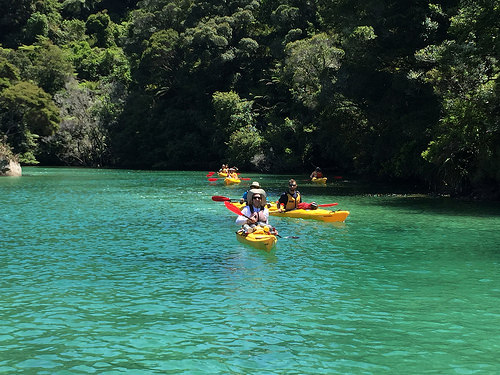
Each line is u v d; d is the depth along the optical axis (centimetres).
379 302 784
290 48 4959
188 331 656
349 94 3381
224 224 1620
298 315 720
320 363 560
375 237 1378
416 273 971
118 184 3622
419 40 2905
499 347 607
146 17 7512
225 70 6931
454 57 2127
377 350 597
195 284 888
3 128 6919
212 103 6744
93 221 1683
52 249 1205
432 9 2775
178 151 6744
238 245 1260
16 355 580
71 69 8469
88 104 7688
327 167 5534
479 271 988
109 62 9488
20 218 1748
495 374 534
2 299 797
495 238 1368
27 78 8075
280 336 639
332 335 643
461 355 584
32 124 6556
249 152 5844
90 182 3841
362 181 3931
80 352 590
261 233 1281
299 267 1019
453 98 2372
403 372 538
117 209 2033
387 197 2575
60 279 922
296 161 5475
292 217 1753
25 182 3838
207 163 6706
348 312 735
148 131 7225
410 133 2875
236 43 6962
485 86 2147
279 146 5769
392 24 3003
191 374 533
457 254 1155
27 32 10425
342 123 3962
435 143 2455
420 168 3014
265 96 6259
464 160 2530
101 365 554
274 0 6788
